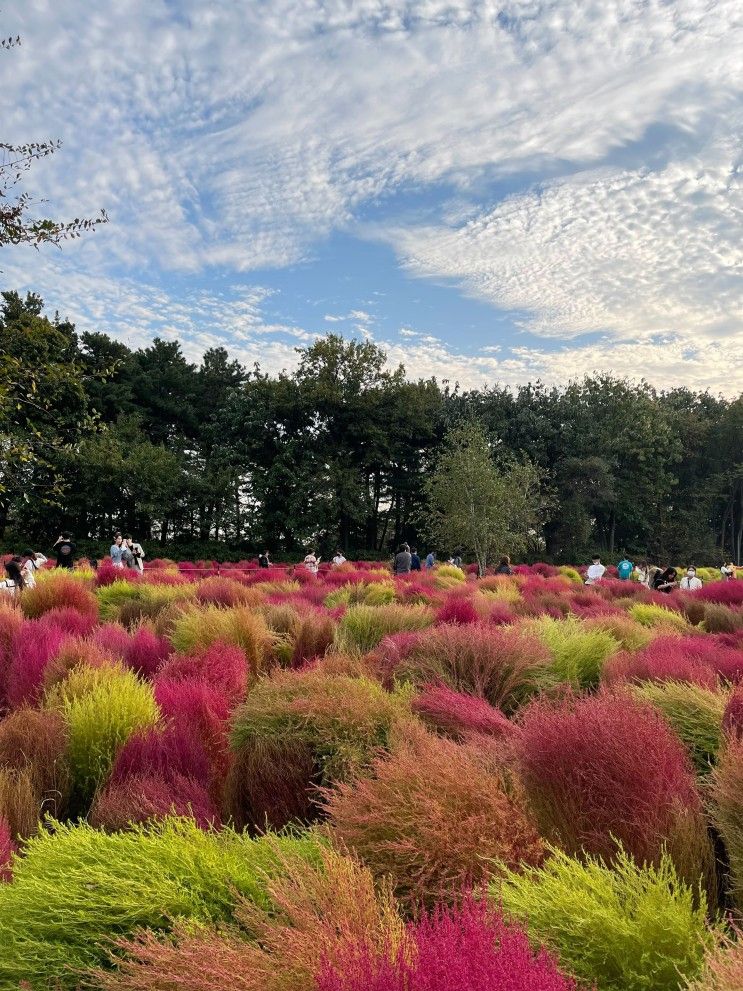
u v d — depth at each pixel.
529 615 9.46
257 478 49.50
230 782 3.23
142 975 1.48
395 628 7.12
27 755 3.31
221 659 4.91
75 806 3.31
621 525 61.28
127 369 53.09
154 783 2.91
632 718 2.27
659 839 1.99
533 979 1.19
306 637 6.75
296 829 2.87
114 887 1.84
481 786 2.26
